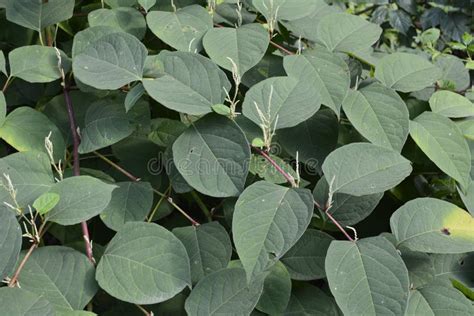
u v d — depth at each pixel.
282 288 0.83
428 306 0.81
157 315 0.86
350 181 0.83
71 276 0.79
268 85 0.90
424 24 2.03
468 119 1.01
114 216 0.87
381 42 2.04
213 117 0.86
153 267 0.79
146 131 0.95
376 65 1.01
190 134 0.86
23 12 1.01
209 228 0.87
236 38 0.94
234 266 0.85
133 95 0.88
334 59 0.96
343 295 0.76
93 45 0.90
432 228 0.82
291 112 0.88
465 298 0.81
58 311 0.75
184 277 0.78
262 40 0.94
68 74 1.00
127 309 0.87
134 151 0.97
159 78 0.88
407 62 1.00
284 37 1.07
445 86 1.06
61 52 0.99
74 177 0.82
